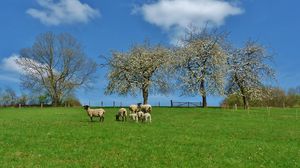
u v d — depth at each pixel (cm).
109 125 4788
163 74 9994
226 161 3012
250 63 10181
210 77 9662
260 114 7044
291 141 4050
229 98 10519
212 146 3544
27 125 4703
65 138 3725
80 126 4634
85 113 7156
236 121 5759
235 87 10306
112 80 9950
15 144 3378
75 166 2698
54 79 11488
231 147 3522
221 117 6378
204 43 9838
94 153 3114
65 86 11538
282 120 6031
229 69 10106
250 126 5159
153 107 8788
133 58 9988
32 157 2923
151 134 4103
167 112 7244
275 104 10719
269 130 4800
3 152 3058
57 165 2712
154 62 9944
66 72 11531
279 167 2911
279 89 10744
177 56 9925
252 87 10106
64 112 7494
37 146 3322
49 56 11419
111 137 3831
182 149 3362
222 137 4119
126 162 2864
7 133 3931
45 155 3005
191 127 4875
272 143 3853
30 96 11400
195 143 3669
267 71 10212
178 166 2819
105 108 8600
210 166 2847
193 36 10119
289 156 3259
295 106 10525
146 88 9888
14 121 5356
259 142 3866
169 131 4397
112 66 9956
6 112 7738
